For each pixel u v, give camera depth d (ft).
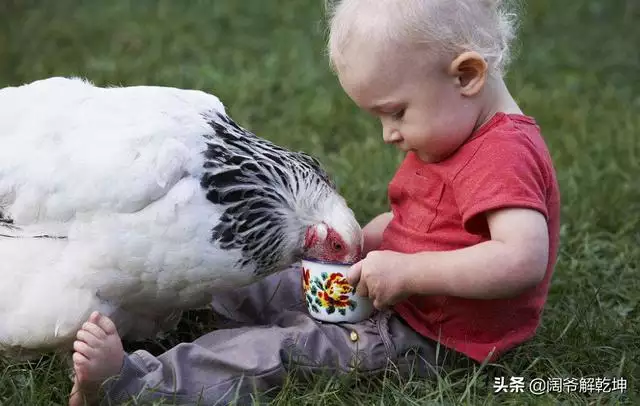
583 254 14.12
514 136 9.94
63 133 10.38
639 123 19.58
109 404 9.96
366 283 10.14
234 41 24.70
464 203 9.91
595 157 17.85
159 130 10.21
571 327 11.69
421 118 9.89
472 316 10.51
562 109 20.39
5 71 21.59
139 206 9.94
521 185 9.70
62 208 9.99
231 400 10.10
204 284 10.53
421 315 10.75
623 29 26.73
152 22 25.58
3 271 10.21
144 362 10.15
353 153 17.58
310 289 10.86
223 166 10.34
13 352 10.74
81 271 10.05
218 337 10.69
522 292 9.80
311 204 10.83
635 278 13.39
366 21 9.75
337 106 20.15
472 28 9.80
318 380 10.32
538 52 24.44
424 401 9.82
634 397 10.16
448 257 9.82
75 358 9.71
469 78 9.87
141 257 10.03
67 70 21.63
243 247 10.41
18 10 25.93
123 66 21.91
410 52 9.65
